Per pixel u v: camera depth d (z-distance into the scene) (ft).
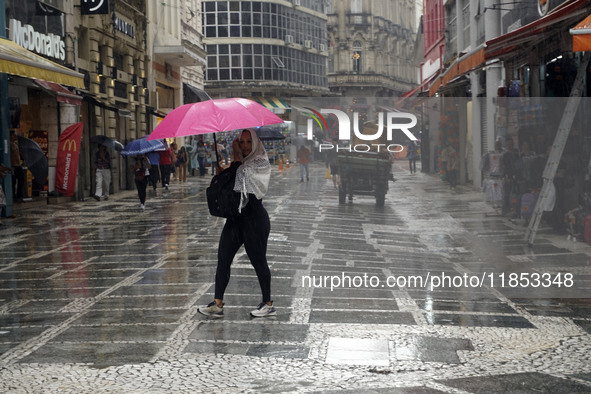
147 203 71.31
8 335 20.79
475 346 19.40
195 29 150.92
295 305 24.06
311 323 21.76
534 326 21.43
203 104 23.36
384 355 18.58
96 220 54.29
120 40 94.02
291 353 18.78
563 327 21.29
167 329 21.18
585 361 18.08
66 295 26.32
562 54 45.98
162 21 121.49
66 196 71.51
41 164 61.93
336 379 16.75
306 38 231.71
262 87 209.87
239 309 23.57
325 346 19.36
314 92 234.79
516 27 62.64
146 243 40.24
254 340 19.95
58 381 16.65
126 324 21.80
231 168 22.61
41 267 32.89
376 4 276.62
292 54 222.07
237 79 208.23
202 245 38.86
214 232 44.88
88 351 19.01
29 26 64.64
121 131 95.04
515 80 58.18
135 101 102.68
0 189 53.16
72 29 74.69
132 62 101.55
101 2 76.89
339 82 268.41
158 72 117.19
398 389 16.06
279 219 32.65
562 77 47.03
